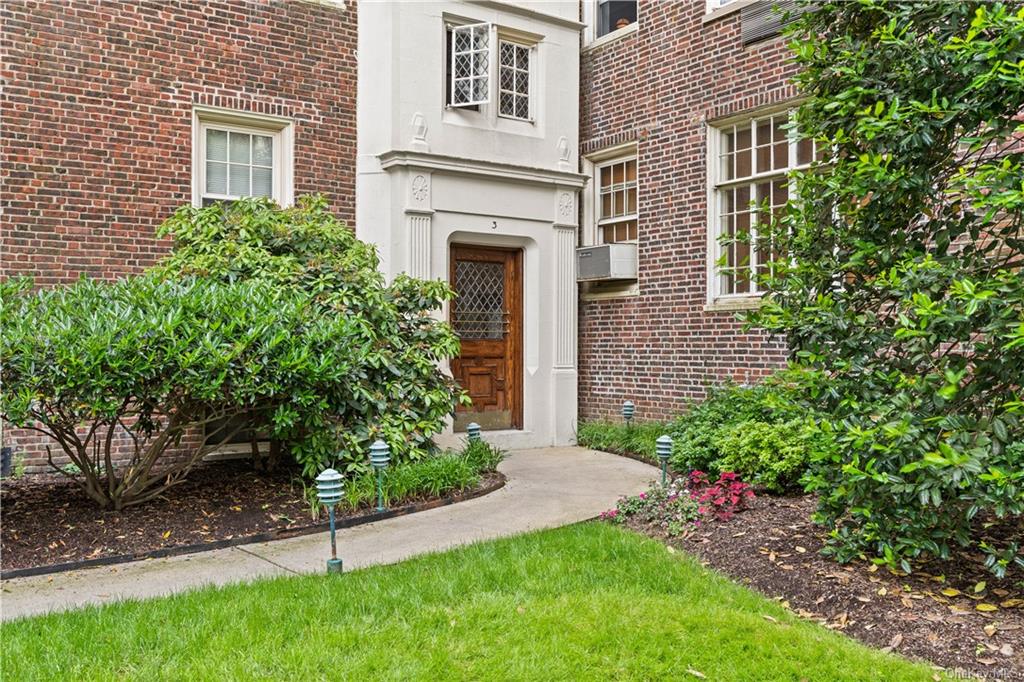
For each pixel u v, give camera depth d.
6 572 4.66
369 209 9.41
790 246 5.19
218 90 8.61
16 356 4.96
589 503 6.51
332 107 9.35
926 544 4.11
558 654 3.46
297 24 9.11
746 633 3.69
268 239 7.66
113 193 8.02
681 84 9.92
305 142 9.16
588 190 11.27
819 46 5.11
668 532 5.43
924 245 4.68
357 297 7.21
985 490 3.87
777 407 4.82
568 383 10.38
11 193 7.52
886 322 4.66
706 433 7.20
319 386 6.36
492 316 10.16
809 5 5.47
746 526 5.31
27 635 3.63
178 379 5.34
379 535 5.57
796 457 6.02
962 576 4.30
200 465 7.99
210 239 7.49
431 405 7.30
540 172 10.07
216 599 4.08
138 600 4.16
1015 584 4.16
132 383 5.21
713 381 9.43
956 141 4.49
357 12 9.53
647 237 10.35
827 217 5.00
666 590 4.28
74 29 7.83
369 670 3.30
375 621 3.78
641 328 10.39
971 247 4.54
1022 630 3.63
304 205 8.27
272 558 5.04
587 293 11.16
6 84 7.50
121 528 5.59
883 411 4.06
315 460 6.71
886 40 4.38
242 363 5.60
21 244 7.57
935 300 4.29
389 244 9.27
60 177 7.75
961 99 4.36
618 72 10.80
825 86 5.12
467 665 3.37
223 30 8.64
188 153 8.44
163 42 8.30
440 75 9.48
